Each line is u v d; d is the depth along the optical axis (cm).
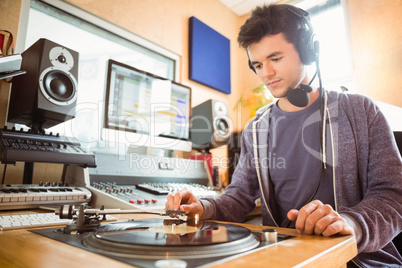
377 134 88
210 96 256
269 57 87
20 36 143
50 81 108
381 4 231
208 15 267
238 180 115
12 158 85
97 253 34
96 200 106
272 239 44
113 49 199
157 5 216
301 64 89
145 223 56
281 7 88
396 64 218
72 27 174
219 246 36
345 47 250
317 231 49
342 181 92
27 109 105
